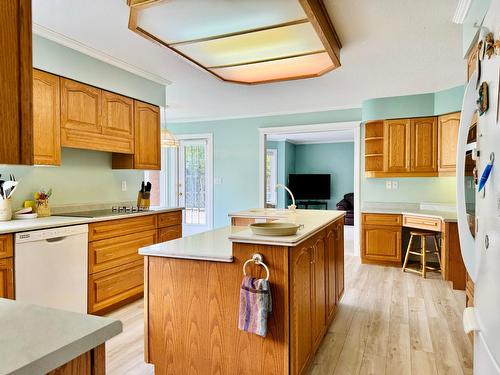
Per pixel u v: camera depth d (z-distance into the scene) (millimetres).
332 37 2693
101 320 791
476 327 1240
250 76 3324
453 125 4465
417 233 4492
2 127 711
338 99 5109
